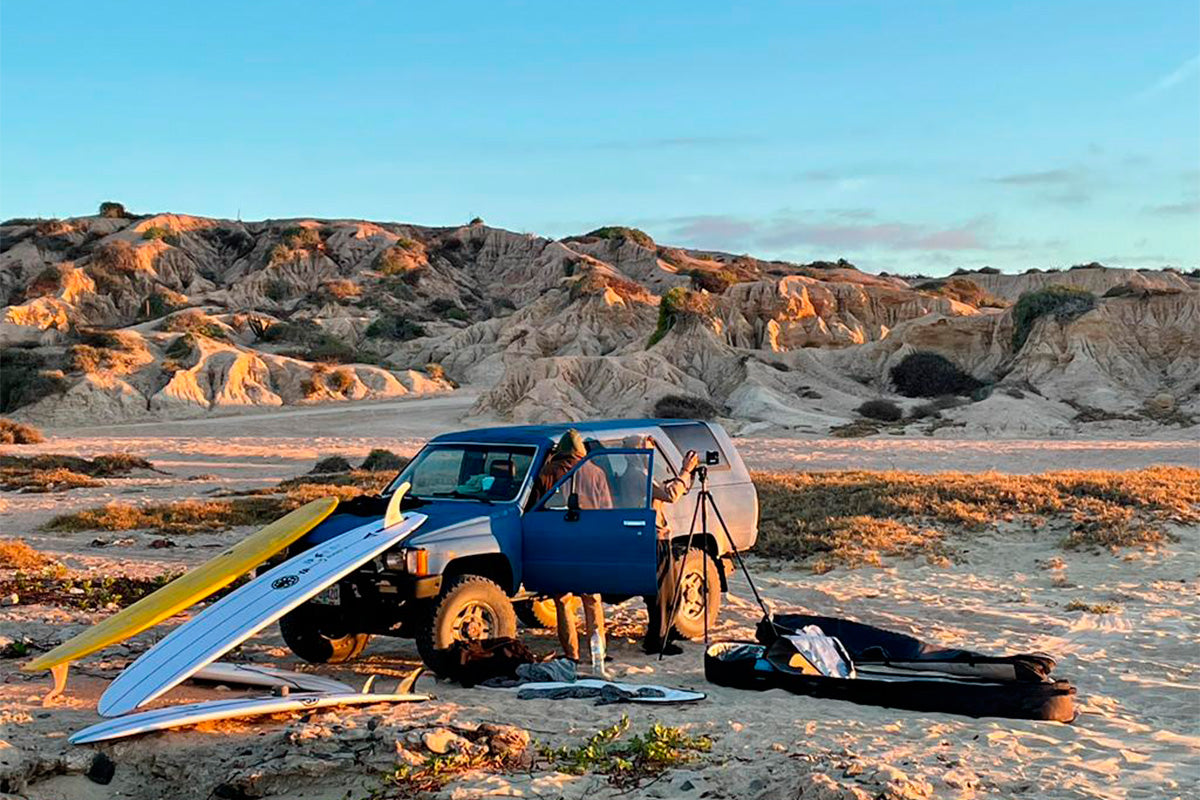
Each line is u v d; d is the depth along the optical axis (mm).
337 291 128000
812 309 85562
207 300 128125
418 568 8555
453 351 101188
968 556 16938
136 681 7227
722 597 13609
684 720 7504
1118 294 69938
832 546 17266
